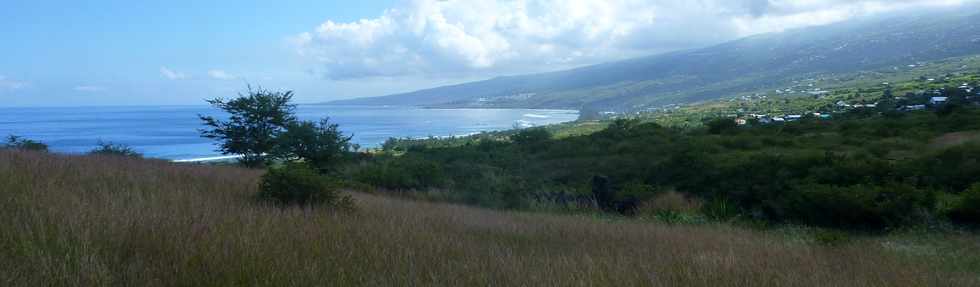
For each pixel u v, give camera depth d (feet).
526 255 22.24
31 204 19.77
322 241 19.51
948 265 28.12
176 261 14.62
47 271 12.57
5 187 23.30
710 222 55.62
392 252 18.97
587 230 35.45
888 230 48.88
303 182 33.19
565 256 21.52
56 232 15.88
